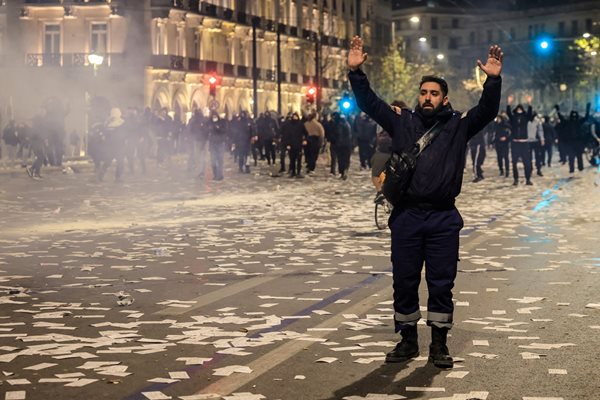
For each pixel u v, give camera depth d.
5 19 73.00
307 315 10.38
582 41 91.62
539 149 39.56
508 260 14.58
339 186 33.12
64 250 15.97
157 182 35.50
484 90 8.38
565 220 20.75
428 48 175.12
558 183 34.81
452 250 8.39
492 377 7.84
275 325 9.87
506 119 38.62
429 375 7.92
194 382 7.72
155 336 9.39
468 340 9.16
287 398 7.28
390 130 8.55
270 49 97.06
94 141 35.88
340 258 14.88
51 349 8.84
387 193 8.41
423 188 8.34
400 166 8.33
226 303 11.14
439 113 8.44
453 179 8.38
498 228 19.11
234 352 8.69
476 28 174.12
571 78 159.38
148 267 14.03
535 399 7.20
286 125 39.22
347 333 9.49
